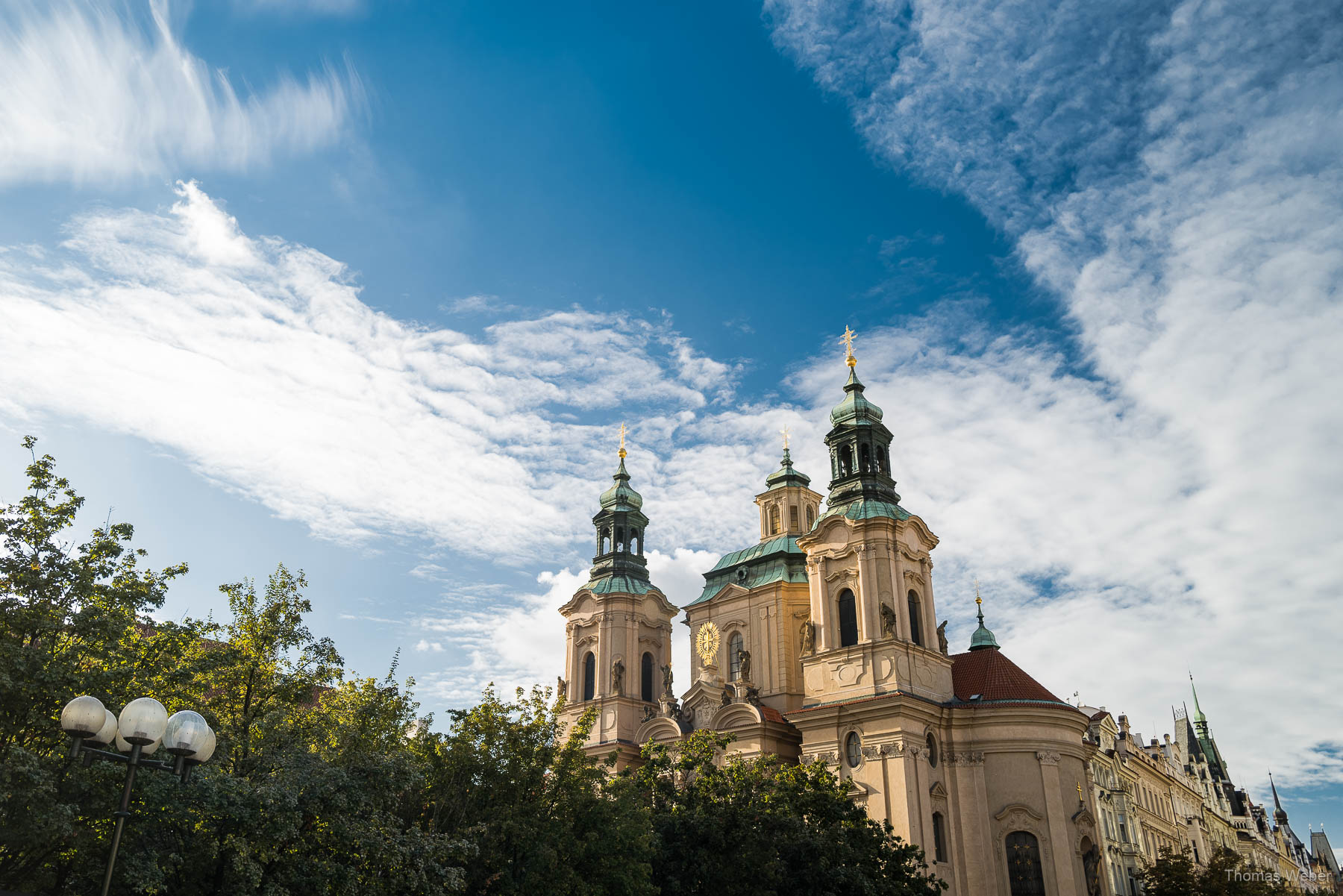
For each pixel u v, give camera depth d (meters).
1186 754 173.12
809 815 61.56
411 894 43.28
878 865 59.38
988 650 89.81
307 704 48.34
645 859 54.22
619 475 108.19
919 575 84.81
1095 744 91.44
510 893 46.72
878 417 90.94
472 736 52.00
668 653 101.44
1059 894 72.94
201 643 44.12
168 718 26.55
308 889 38.78
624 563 103.12
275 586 44.47
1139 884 98.25
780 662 91.25
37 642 36.09
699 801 60.44
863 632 80.94
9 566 36.28
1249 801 190.00
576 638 101.44
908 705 76.06
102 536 40.31
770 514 102.38
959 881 75.06
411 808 50.12
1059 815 75.38
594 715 58.56
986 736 78.38
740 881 55.28
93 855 35.81
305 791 37.81
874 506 84.62
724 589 97.44
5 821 32.69
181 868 37.22
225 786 34.84
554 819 50.91
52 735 34.69
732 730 84.00
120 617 37.66
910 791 73.94
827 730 79.00
